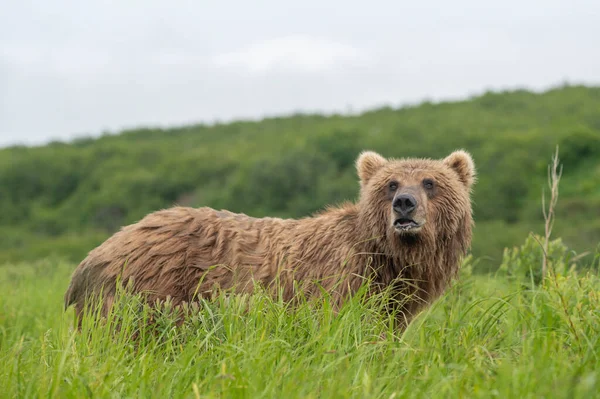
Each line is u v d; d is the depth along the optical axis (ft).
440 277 44.83
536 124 395.14
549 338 31.94
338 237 43.96
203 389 30.12
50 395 28.71
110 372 31.37
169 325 37.93
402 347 34.53
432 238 43.39
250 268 44.32
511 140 310.45
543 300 38.50
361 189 49.16
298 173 305.94
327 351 31.94
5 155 455.63
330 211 46.85
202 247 44.70
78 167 407.23
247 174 319.47
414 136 358.64
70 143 536.42
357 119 492.54
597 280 41.42
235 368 29.40
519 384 27.96
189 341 36.01
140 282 43.34
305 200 288.92
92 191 368.48
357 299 37.91
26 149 483.92
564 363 29.89
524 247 52.21
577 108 435.94
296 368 29.81
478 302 38.27
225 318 36.32
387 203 43.37
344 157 336.29
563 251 51.13
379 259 43.57
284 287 43.42
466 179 47.80
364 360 32.63
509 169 272.92
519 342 35.88
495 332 37.32
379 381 30.78
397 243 42.80
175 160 379.14
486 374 30.17
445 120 419.95
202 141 508.94
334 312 39.32
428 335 36.88
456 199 44.86
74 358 32.94
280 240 44.98
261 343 31.86
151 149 432.25
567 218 225.35
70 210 351.46
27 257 193.26
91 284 44.32
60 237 301.43
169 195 342.23
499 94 490.90
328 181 300.20
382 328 38.11
